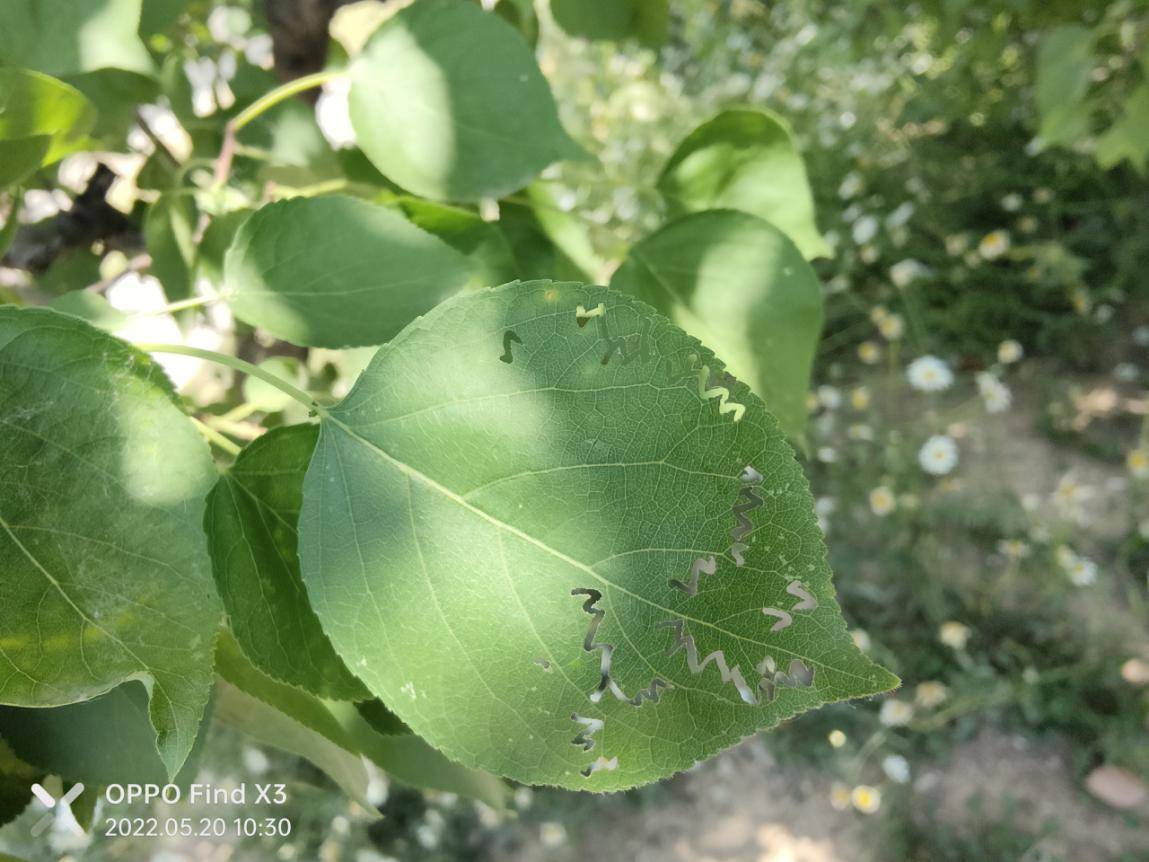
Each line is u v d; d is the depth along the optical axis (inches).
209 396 11.8
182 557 4.5
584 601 4.6
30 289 11.5
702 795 40.4
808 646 4.4
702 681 4.5
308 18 12.2
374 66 8.7
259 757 35.7
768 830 39.4
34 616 4.4
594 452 4.7
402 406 4.8
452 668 4.6
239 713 7.7
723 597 4.5
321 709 6.8
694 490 4.6
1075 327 53.2
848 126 59.3
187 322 9.7
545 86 8.6
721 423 4.6
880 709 40.4
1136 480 45.2
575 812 39.3
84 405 4.4
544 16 26.9
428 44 8.5
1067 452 49.6
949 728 40.7
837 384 53.9
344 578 4.7
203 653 4.5
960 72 54.7
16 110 6.1
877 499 44.9
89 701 6.3
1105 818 38.0
